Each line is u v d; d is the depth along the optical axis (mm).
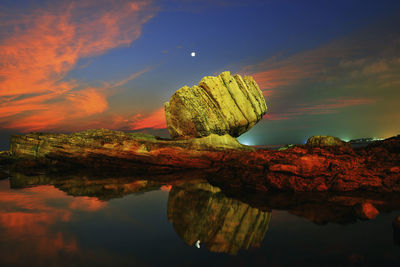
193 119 18016
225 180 11867
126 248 4727
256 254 4402
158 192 10117
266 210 7277
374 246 4609
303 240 4980
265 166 11328
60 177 14383
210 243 4934
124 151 17031
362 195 8727
